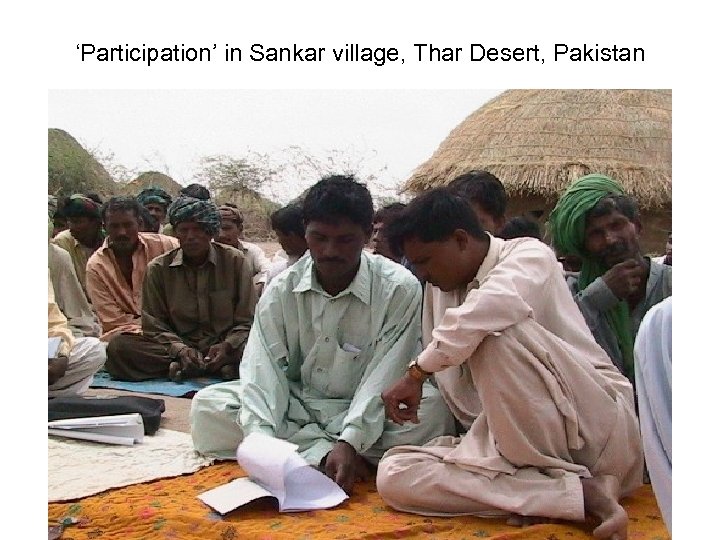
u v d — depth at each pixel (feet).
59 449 13.19
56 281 22.24
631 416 10.27
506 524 9.68
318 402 12.66
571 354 10.12
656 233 28.14
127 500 10.77
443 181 29.58
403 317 12.41
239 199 55.57
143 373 20.44
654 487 8.25
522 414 9.73
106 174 58.03
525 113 29.99
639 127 28.99
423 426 11.86
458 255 10.36
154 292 20.86
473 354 9.94
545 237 26.84
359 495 11.00
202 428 12.76
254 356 12.56
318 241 11.60
